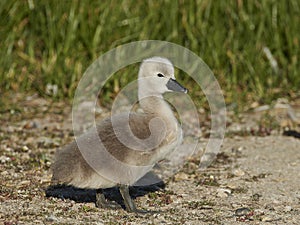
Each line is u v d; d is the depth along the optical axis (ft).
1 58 60.80
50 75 59.67
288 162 43.50
